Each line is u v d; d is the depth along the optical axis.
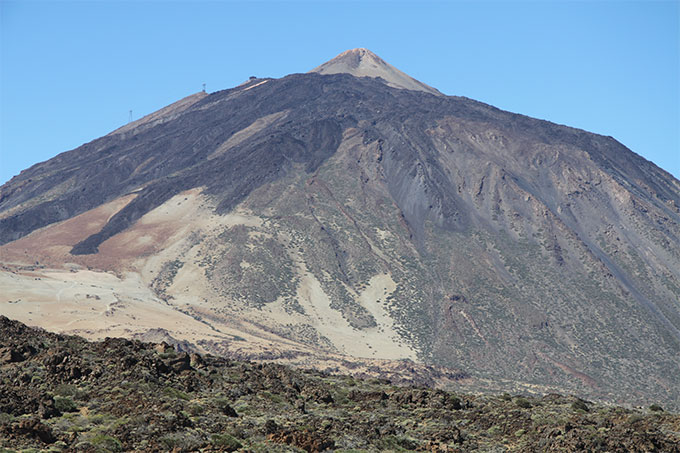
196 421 37.81
